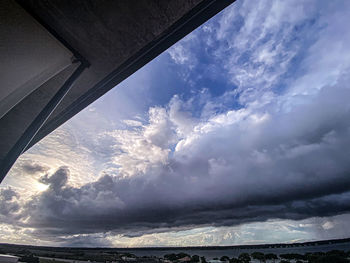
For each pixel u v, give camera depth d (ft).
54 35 13.10
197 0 12.09
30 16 11.47
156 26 13.30
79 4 11.73
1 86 11.24
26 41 11.61
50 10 12.00
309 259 165.78
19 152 16.16
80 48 14.33
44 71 13.05
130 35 13.62
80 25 12.85
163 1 11.78
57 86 16.07
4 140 16.39
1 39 10.68
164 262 212.23
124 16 12.49
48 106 15.20
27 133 16.14
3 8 10.50
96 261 179.93
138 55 15.47
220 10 13.44
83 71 15.37
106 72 16.29
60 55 13.44
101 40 13.82
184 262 223.30
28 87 12.57
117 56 15.01
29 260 123.24
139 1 11.73
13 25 10.94
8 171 15.71
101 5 11.77
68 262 146.51
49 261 139.13
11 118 16.43
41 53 12.47
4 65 11.06
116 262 188.34
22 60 11.69
